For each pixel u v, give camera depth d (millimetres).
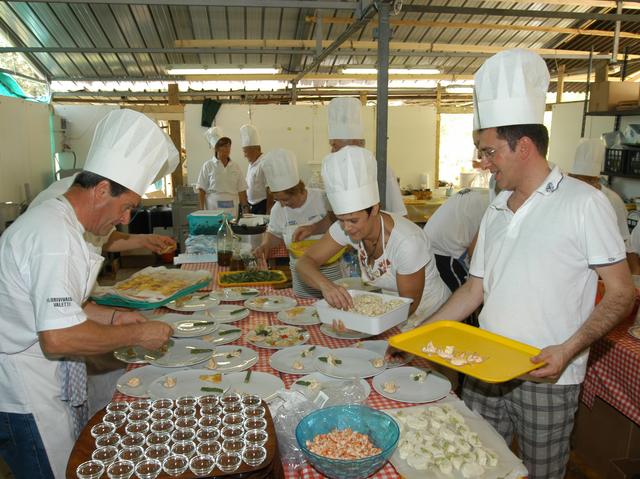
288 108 5984
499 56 1307
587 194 1288
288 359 1615
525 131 1298
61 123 6113
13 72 5582
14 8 5062
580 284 1336
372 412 1171
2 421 1465
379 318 1537
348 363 1570
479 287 1594
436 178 6781
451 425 1227
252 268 2717
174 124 6211
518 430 1517
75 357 1536
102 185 1347
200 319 1950
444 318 1584
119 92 6766
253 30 5805
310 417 1152
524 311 1374
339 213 1703
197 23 5641
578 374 1414
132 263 6441
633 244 2773
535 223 1348
